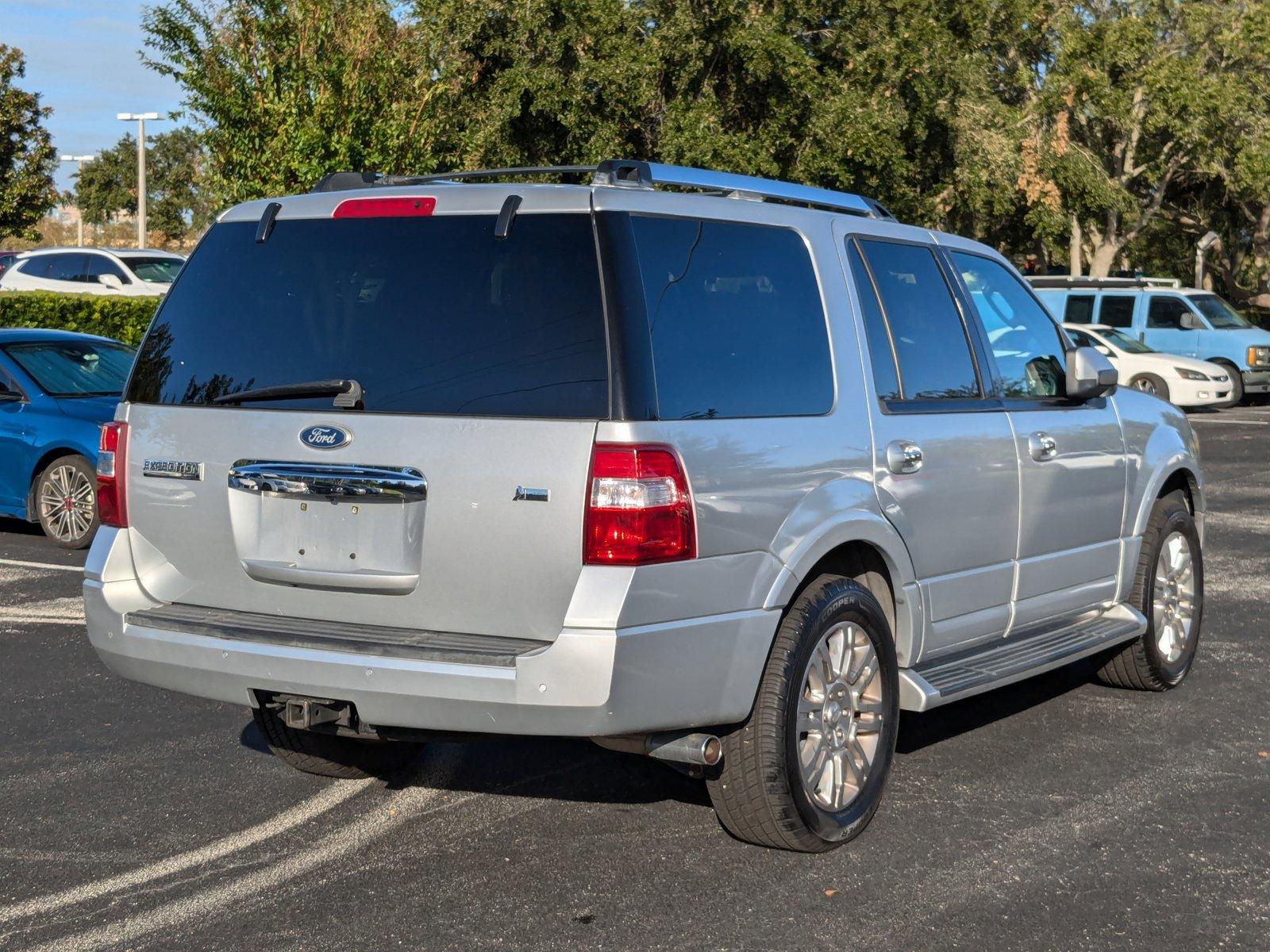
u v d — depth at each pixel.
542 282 4.14
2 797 5.25
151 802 5.20
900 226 5.52
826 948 3.95
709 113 23.25
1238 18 36.62
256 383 4.47
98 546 4.72
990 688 5.37
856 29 24.58
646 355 4.05
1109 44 34.00
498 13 23.34
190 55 18.56
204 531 4.52
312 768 5.38
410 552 4.16
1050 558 5.96
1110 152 40.38
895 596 5.05
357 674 4.11
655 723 4.07
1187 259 56.34
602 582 3.93
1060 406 6.14
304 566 4.33
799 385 4.64
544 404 4.03
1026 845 4.77
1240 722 6.33
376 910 4.22
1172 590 6.89
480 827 4.95
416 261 4.32
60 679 6.97
